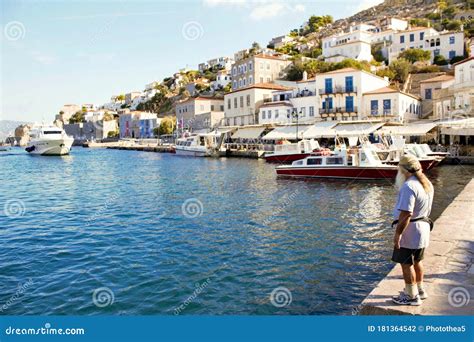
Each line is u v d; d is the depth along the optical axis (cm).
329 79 5638
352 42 9144
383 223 1591
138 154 7981
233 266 1127
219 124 8150
